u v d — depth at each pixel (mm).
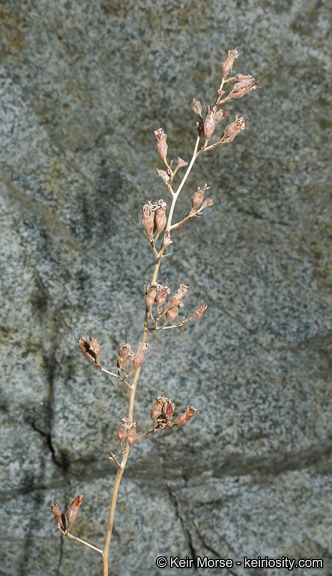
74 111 325
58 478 321
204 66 323
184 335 327
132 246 327
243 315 332
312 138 331
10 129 321
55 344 320
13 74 320
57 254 322
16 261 319
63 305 320
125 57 322
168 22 319
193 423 324
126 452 244
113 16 318
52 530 319
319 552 329
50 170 324
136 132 329
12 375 317
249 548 326
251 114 328
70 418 318
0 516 317
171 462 325
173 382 324
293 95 327
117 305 323
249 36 320
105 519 321
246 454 328
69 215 324
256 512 328
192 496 326
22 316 318
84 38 320
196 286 330
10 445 317
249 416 328
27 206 322
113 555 320
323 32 321
